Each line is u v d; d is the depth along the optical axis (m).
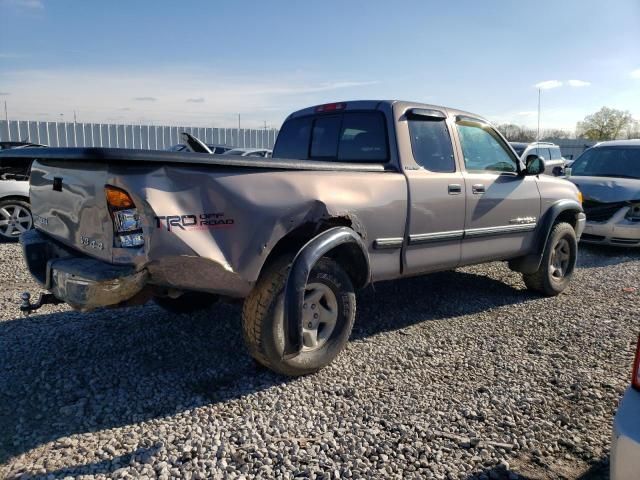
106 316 5.15
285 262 3.71
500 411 3.48
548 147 18.02
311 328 3.93
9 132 24.70
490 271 7.39
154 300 4.89
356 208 4.07
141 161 3.08
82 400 3.48
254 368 4.04
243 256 3.45
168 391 3.66
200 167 3.31
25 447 2.96
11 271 7.06
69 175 3.50
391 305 5.75
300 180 3.79
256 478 2.75
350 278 4.32
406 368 4.12
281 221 3.61
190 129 28.34
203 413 3.37
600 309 5.78
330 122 5.21
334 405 3.52
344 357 4.30
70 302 3.32
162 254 3.11
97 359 4.16
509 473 2.83
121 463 2.84
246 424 3.24
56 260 3.47
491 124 5.66
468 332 4.96
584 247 10.00
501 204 5.45
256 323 3.62
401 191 4.45
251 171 3.57
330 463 2.88
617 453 2.12
